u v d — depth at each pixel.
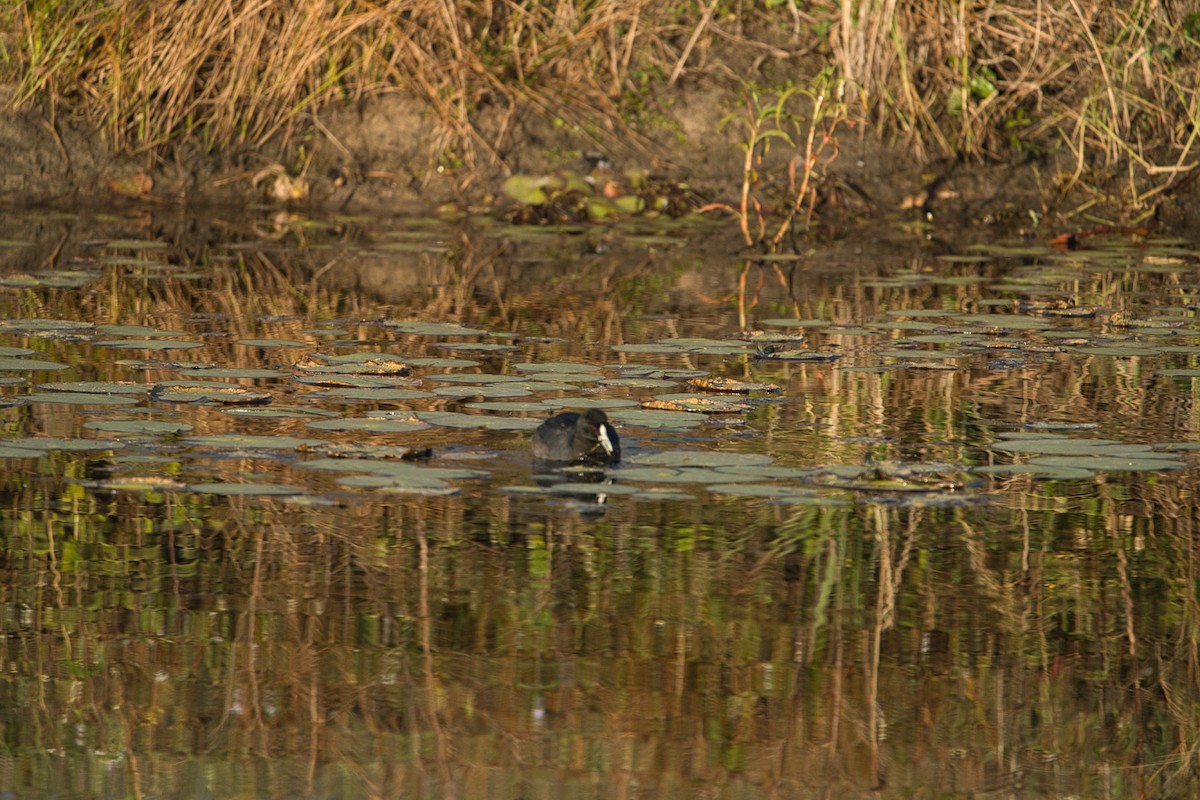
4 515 14.19
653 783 9.90
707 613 12.34
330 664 11.44
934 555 13.53
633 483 15.11
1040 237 33.44
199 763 10.06
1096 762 10.27
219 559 13.23
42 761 10.07
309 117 35.94
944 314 24.19
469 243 31.81
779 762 10.23
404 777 9.93
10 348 20.41
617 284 27.41
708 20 37.03
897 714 10.91
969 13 36.19
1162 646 11.89
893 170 35.62
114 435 16.50
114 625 11.98
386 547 13.52
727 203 35.19
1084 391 19.38
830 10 37.50
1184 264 29.94
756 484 14.85
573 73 36.56
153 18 34.84
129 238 30.97
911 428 17.34
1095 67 36.22
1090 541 13.91
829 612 12.37
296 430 16.77
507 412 17.69
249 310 24.16
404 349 21.25
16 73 35.06
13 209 33.97
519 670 11.40
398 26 35.62
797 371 20.34
